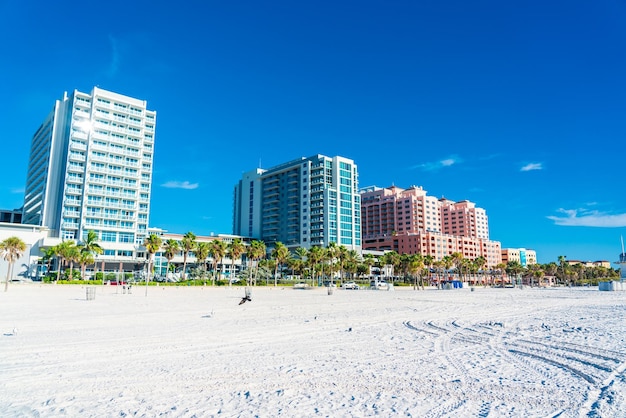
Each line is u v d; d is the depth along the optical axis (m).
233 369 12.80
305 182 174.75
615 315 31.58
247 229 194.25
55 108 129.62
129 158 133.62
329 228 164.38
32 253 106.56
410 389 10.56
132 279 100.19
